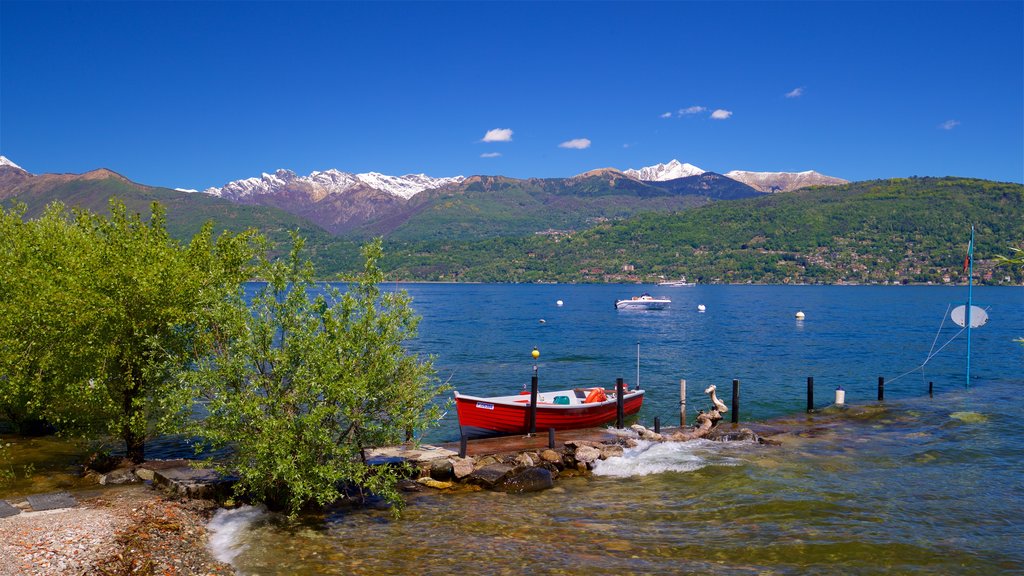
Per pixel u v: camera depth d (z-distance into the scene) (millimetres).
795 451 22234
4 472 16906
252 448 14352
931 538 14359
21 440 21484
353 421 14852
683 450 22141
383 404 15445
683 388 26578
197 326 16141
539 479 17969
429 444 22156
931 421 27641
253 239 20688
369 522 14992
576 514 15844
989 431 25516
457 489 17812
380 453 19453
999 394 35188
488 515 15656
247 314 14648
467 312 123125
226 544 13367
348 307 14828
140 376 17047
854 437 24406
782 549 13664
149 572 11523
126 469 17234
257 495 15172
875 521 15391
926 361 50469
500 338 71500
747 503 16672
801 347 62469
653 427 26562
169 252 18406
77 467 18359
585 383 41250
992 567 12930
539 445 21469
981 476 19250
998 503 16781
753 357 54562
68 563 11320
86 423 18000
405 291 15820
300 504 14680
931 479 18891
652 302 136500
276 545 13398
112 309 15992
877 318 104250
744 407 32656
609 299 185500
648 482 18641
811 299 178625
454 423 28609
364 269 15781
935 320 98625
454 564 12641
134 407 17125
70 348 16250
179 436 23547
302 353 14438
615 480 18891
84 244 18469
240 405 13922
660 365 49625
